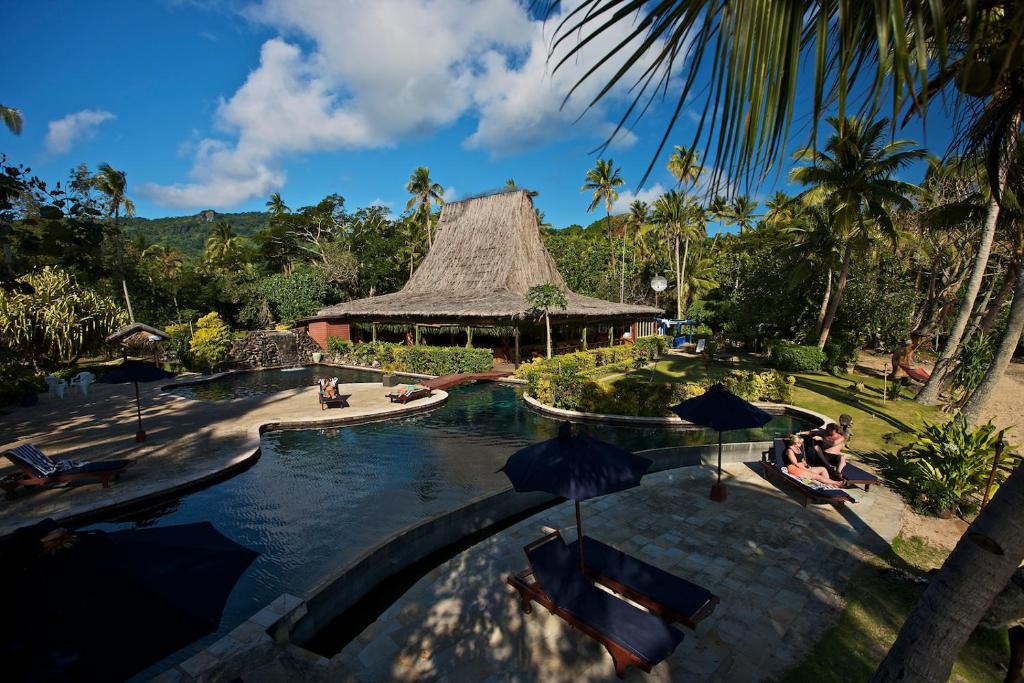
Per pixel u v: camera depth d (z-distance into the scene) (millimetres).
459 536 7906
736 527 7566
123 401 18578
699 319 41406
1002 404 15664
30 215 8625
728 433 14320
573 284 47656
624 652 4277
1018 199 3744
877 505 8367
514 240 34031
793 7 1383
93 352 24094
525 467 5109
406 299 33031
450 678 4559
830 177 21062
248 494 9914
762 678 4480
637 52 1501
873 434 13000
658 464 10367
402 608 5574
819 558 6645
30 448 9695
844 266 23250
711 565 6473
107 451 12039
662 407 15109
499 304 26438
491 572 6273
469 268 34562
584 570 5621
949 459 8555
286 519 8805
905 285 26547
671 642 4258
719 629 5188
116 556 2920
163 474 10352
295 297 42406
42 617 2494
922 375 18109
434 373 25500
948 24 1909
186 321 41688
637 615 4570
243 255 68125
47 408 17328
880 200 20453
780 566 6441
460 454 12516
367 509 9211
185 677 4594
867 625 5219
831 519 7836
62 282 22438
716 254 52062
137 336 28766
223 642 5016
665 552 6820
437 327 28250
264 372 28281
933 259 25344
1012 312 12578
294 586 6801
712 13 1425
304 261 60406
